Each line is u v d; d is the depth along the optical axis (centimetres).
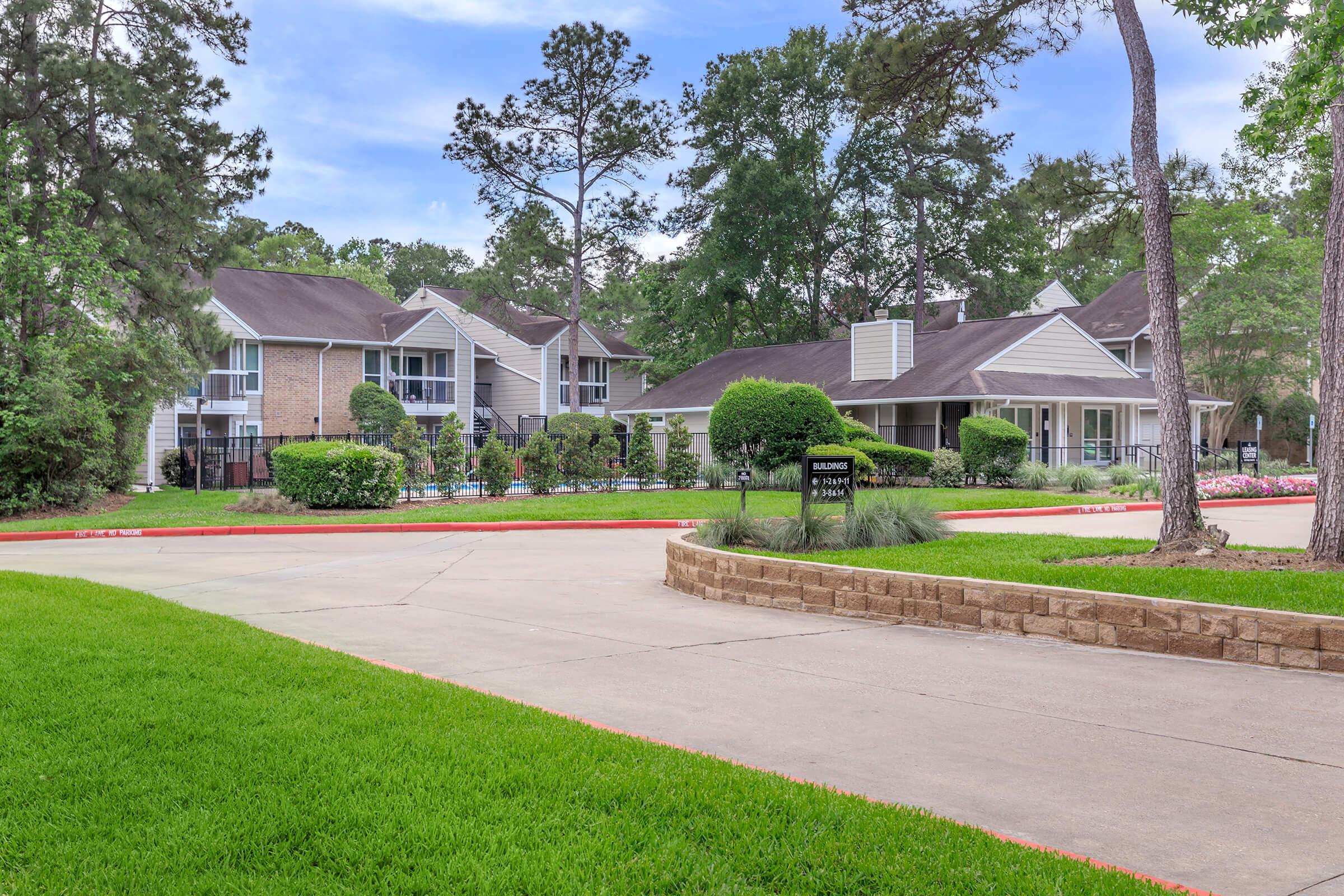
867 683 757
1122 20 1314
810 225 5488
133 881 388
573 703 688
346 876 395
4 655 737
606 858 410
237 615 1049
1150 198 1278
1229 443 4694
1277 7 1186
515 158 4384
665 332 6003
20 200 2470
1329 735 621
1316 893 399
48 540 1923
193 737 559
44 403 2281
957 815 483
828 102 5288
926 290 5866
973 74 1741
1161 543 1248
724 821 448
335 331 4381
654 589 1278
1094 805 497
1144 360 4528
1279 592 936
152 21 2853
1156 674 794
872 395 3672
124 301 2572
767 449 2952
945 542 1399
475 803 465
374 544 1822
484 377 5369
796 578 1110
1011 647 902
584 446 2836
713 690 730
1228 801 504
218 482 3192
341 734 566
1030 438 3503
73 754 529
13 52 2608
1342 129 1126
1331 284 1123
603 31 4284
